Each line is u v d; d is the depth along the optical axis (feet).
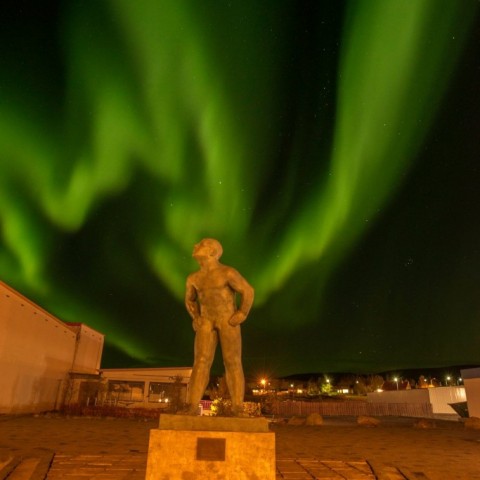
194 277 21.81
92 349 119.34
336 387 316.81
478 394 87.81
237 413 19.63
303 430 65.62
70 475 27.32
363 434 59.16
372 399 146.92
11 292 76.59
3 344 74.79
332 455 37.83
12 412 77.87
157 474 17.24
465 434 60.29
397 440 51.49
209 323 21.16
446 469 31.99
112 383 113.80
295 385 325.01
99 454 34.17
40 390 89.25
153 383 113.39
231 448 17.62
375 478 29.17
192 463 17.39
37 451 34.32
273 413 134.72
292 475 29.09
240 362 21.03
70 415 81.82
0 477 26.30
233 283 21.22
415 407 124.88
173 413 19.24
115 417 82.58
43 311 89.97
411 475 29.40
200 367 20.49
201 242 21.94
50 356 94.07
